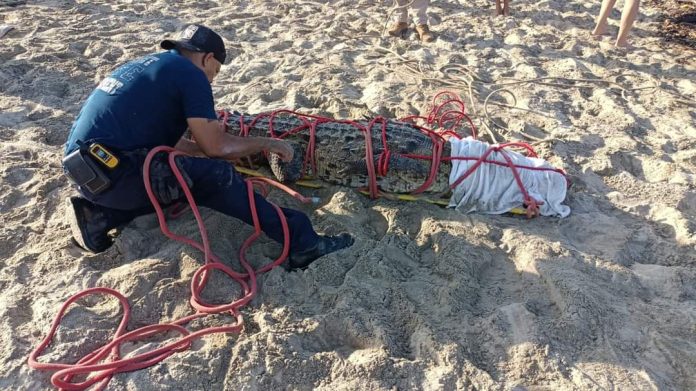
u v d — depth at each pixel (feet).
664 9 27.61
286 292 10.60
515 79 20.01
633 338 9.70
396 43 22.95
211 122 10.46
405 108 17.52
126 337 9.32
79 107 17.25
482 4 28.07
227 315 10.03
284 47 22.52
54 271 10.92
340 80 19.30
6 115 16.48
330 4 27.81
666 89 19.70
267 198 13.25
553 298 10.53
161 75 10.44
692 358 9.29
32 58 19.89
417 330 9.75
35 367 8.72
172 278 10.69
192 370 8.91
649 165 15.07
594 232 12.47
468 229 12.32
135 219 12.04
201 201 11.17
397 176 12.96
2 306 10.04
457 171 12.95
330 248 11.42
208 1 27.50
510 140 16.24
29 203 12.89
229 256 11.39
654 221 12.96
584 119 17.57
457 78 19.58
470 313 10.17
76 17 24.56
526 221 12.87
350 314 9.90
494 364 9.29
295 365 9.04
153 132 10.59
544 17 26.43
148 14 25.25
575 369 9.09
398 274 11.07
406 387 8.79
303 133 13.44
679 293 10.69
